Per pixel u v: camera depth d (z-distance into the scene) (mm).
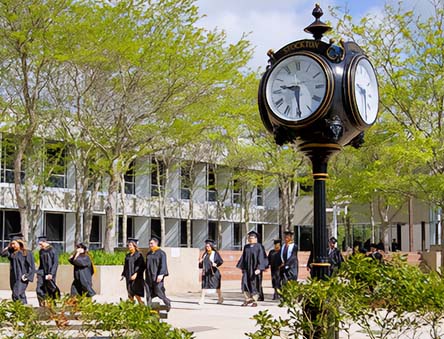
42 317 7715
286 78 6703
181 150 41000
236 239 55688
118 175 26672
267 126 6977
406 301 6035
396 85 21484
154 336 5922
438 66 21312
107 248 26703
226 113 25719
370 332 6141
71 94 24078
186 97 23062
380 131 21953
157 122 23984
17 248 16828
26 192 32438
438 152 21156
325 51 6598
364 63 6789
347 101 6543
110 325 6172
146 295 16922
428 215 49688
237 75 23797
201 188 50375
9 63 23547
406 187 22047
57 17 20141
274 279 21469
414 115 21953
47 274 16750
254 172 42969
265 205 56812
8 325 6914
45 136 32406
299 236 58656
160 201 44625
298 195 47031
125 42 20859
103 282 23281
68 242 42844
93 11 20641
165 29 21516
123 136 23812
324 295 5930
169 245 50688
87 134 25172
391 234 57000
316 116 6516
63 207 41500
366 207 48125
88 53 20859
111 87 23188
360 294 6090
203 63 22141
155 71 21906
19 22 20688
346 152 24109
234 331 13586
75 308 6996
